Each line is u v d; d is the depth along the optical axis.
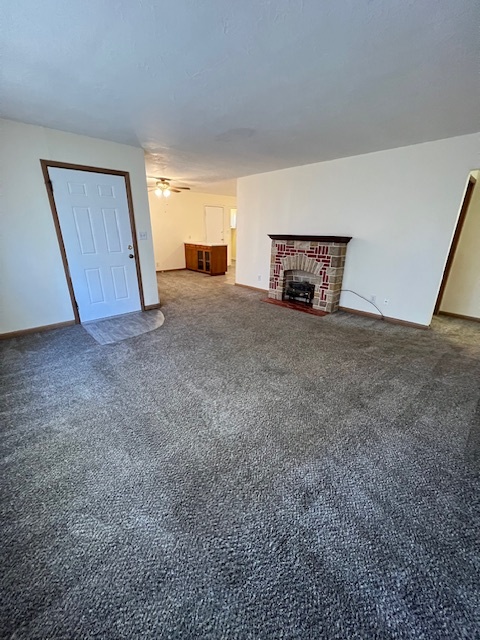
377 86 2.05
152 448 1.69
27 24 1.45
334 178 4.28
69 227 3.53
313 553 1.15
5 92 2.22
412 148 3.48
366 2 1.30
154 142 3.52
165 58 1.74
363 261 4.22
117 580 1.05
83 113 2.63
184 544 1.18
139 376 2.50
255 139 3.31
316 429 1.87
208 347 3.11
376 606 0.99
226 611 0.97
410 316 3.91
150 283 4.47
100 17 1.41
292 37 1.54
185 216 8.21
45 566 1.09
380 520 1.29
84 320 3.91
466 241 4.13
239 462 1.60
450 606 0.99
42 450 1.67
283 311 4.54
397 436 1.82
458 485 1.47
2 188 3.01
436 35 1.49
